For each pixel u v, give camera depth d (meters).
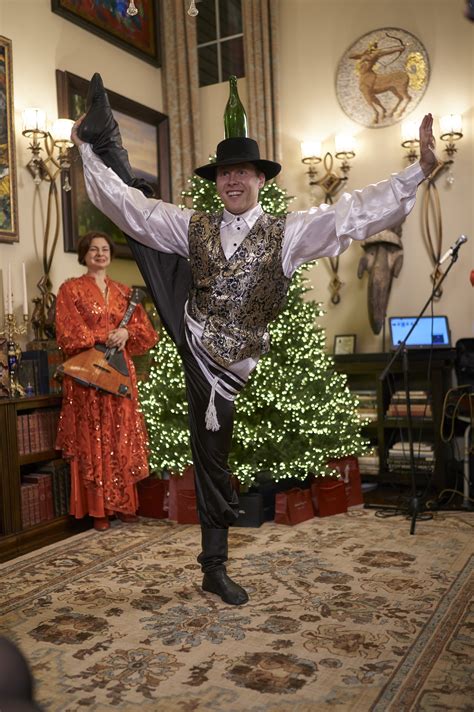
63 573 3.19
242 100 5.69
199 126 5.70
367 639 2.37
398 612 2.60
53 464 4.02
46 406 4.03
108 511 4.01
